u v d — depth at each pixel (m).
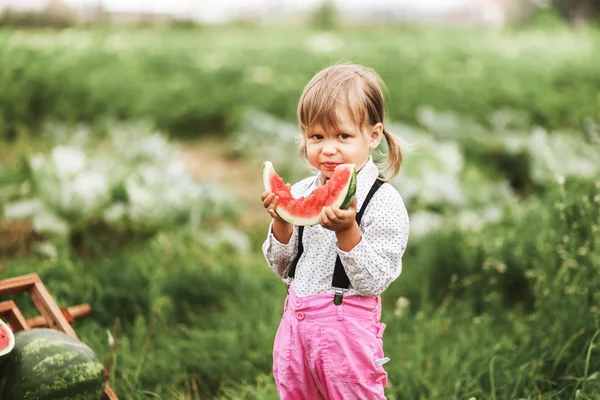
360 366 2.61
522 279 4.77
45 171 5.98
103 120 10.05
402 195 6.57
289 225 2.70
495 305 4.69
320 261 2.64
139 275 4.74
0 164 7.09
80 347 3.01
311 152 2.66
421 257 5.26
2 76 10.53
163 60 13.86
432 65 14.14
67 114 10.45
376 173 2.73
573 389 3.48
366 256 2.47
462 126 9.22
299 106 2.67
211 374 3.99
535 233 4.98
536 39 19.23
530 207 5.68
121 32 20.39
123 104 10.96
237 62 14.04
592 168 6.71
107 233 5.86
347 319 2.59
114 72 12.27
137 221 5.90
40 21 18.55
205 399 3.83
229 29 26.80
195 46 16.44
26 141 8.80
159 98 11.27
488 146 8.65
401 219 2.65
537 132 8.11
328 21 32.44
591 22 28.36
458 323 4.57
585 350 3.65
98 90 11.10
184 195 6.39
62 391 2.86
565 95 11.32
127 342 4.03
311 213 2.50
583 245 4.02
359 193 2.66
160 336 4.36
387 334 4.40
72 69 11.91
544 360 3.73
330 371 2.60
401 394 3.64
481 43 18.66
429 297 4.94
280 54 15.19
